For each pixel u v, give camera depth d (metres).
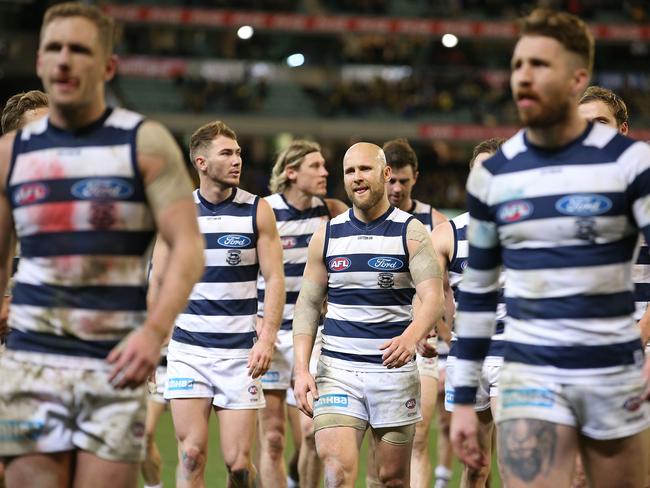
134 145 11.36
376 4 119.25
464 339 12.78
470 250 12.76
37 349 11.49
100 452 11.40
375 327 18.19
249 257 20.14
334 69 117.94
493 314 12.83
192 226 11.49
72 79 11.27
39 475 11.46
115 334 11.51
